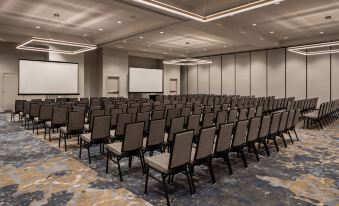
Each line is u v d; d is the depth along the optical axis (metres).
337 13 8.48
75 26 10.63
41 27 10.74
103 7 8.17
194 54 17.89
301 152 5.14
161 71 17.77
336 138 6.57
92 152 5.07
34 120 7.04
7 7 8.17
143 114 5.04
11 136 6.64
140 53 16.55
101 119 4.31
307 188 3.32
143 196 3.08
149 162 3.14
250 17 8.95
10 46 13.16
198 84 18.39
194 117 4.79
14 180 3.57
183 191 3.23
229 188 3.33
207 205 2.86
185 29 10.27
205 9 7.53
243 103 9.32
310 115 8.11
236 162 4.45
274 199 3.01
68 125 5.08
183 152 2.98
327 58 12.42
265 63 14.65
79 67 13.88
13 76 13.31
